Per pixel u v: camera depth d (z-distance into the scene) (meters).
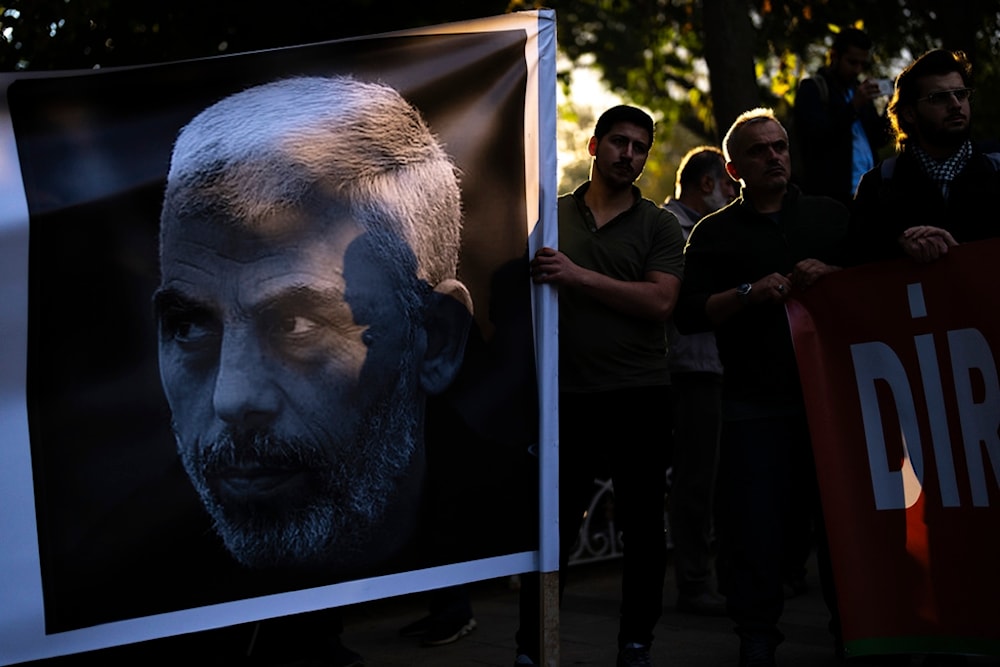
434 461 3.25
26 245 2.80
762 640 3.78
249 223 3.01
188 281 2.94
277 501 3.02
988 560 3.52
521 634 3.85
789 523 3.90
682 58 14.84
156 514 2.89
